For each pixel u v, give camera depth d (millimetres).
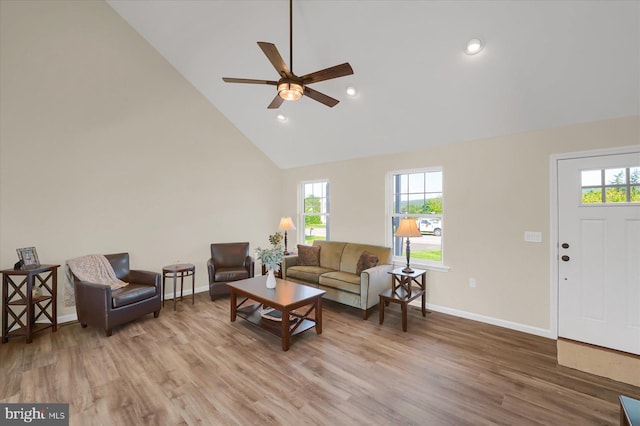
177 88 4543
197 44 3842
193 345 2932
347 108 3852
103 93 3820
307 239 5891
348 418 1910
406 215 4293
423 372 2438
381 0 2512
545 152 3057
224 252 4828
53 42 3426
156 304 3625
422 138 3826
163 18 3678
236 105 4770
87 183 3711
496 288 3383
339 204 5027
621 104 2582
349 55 3094
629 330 2654
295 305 2908
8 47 3158
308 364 2572
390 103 3504
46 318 3465
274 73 3762
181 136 4605
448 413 1954
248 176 5535
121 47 3951
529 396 2125
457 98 3111
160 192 4383
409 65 2957
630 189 2641
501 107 3021
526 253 3178
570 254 2930
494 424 1854
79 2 3594
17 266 3012
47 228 3428
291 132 4848
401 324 3467
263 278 3891
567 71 2496
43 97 3377
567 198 2941
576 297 2908
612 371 2418
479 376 2375
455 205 3691
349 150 4660
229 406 2023
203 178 4887
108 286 3117
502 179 3330
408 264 3688
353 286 3715
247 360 2641
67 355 2715
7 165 3178
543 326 3090
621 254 2684
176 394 2150
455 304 3707
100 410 1975
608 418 1907
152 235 4301
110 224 3904
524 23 2295
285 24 3062
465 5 2320
